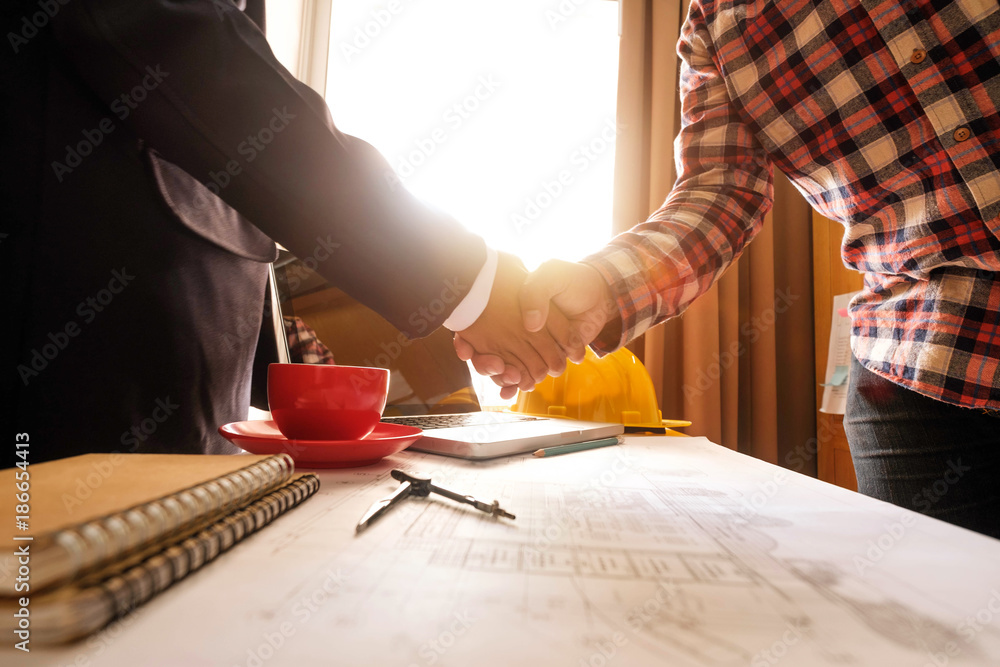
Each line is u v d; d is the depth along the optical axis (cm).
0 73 38
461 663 15
